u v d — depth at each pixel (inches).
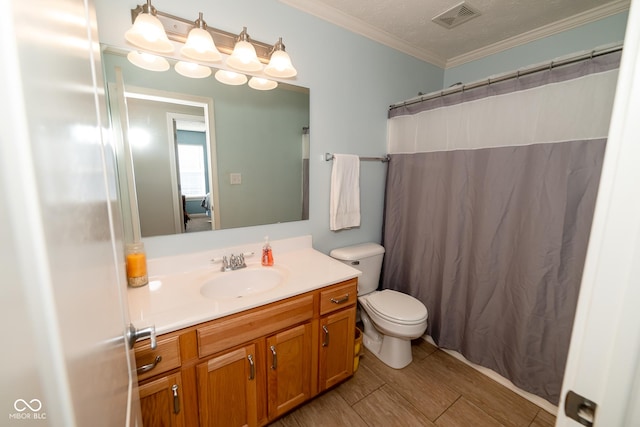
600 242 16.0
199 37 45.4
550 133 53.3
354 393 62.0
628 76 14.8
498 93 60.6
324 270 58.3
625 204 15.0
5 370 7.3
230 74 57.3
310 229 74.0
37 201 8.3
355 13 68.7
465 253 70.4
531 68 55.2
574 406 17.8
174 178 53.5
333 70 71.8
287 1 61.5
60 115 11.3
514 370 61.2
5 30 7.3
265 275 58.9
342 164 75.0
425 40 82.5
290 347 50.7
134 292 46.6
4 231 7.3
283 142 66.3
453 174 70.5
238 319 43.5
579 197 51.0
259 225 65.2
